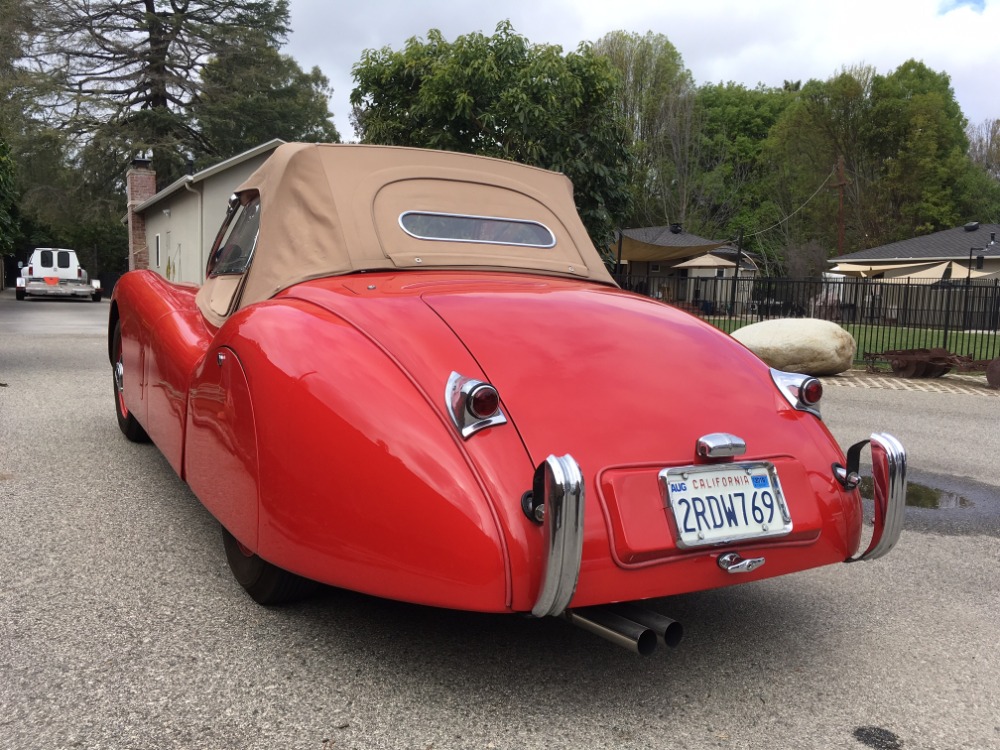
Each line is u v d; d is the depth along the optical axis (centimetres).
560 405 192
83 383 674
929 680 221
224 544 265
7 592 247
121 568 270
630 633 174
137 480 375
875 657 234
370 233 255
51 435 464
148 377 327
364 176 269
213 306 296
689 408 205
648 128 4581
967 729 196
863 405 773
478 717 190
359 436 185
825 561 208
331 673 206
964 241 2889
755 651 234
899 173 4262
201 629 227
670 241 2856
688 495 188
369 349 200
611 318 233
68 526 310
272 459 199
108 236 4131
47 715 182
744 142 5062
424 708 192
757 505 196
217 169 1762
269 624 232
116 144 3612
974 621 264
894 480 212
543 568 165
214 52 3925
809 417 226
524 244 284
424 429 182
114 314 425
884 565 317
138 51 3844
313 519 190
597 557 174
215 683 199
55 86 3612
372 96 1126
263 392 205
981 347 1519
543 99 1025
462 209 279
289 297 235
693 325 249
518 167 308
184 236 2038
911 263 2862
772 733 190
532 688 204
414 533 176
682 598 274
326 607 245
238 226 313
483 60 1030
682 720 194
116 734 176
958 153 4347
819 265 3809
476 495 173
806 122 4478
